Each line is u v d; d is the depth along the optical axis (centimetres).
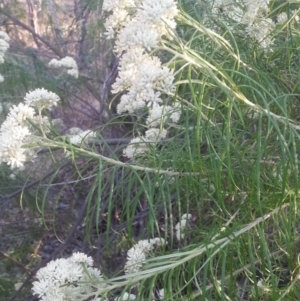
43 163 220
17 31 438
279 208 117
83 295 110
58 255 299
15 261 304
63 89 347
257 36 146
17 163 119
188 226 156
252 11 142
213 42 134
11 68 307
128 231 131
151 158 141
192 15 169
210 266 108
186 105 128
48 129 134
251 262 108
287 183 117
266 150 130
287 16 142
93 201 266
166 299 105
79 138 146
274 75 143
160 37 106
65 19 446
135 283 118
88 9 333
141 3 121
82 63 387
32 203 302
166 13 106
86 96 384
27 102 130
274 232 140
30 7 455
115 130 296
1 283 292
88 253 259
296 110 146
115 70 329
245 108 126
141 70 104
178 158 133
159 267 108
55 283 113
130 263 128
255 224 116
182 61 106
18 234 321
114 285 110
